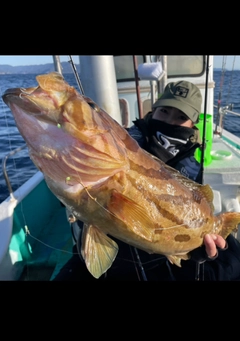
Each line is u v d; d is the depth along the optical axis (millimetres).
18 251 2869
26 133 1188
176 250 1728
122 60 4863
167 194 1595
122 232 1435
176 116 2307
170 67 4641
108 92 2119
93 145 1233
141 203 1486
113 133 1350
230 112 4344
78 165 1249
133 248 2244
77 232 2383
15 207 2998
